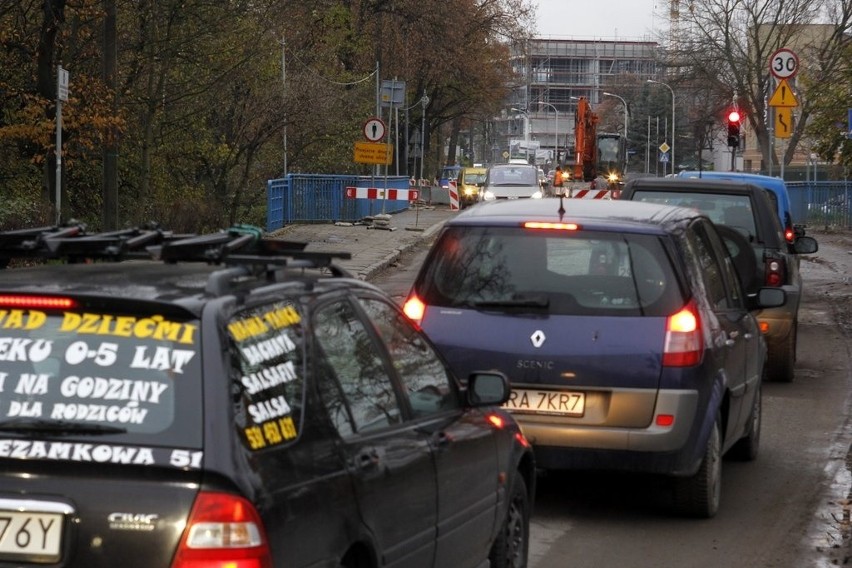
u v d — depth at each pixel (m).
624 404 8.55
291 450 4.46
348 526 4.70
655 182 15.49
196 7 31.66
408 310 9.16
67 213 31.19
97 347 4.36
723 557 8.11
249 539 4.07
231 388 4.29
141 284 4.61
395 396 5.59
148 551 4.03
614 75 195.50
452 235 9.34
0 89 29.92
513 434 6.99
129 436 4.17
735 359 9.65
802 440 12.08
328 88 47.84
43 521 4.07
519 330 8.77
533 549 8.23
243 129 42.06
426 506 5.54
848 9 73.44
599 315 8.72
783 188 17.72
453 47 66.88
